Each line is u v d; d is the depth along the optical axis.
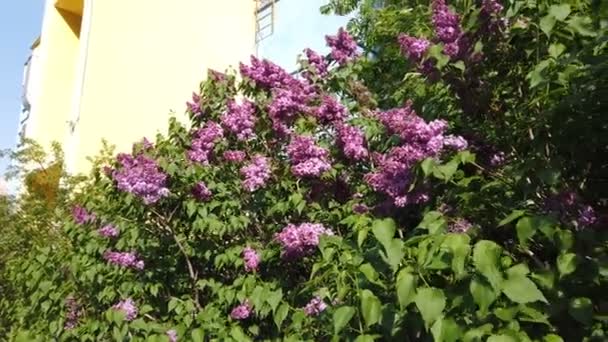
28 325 5.18
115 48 12.56
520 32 2.41
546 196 2.35
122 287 4.02
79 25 15.82
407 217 2.77
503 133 2.65
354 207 3.12
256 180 3.78
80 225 4.62
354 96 4.18
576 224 2.23
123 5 12.85
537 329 2.02
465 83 2.65
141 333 3.79
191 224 4.05
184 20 13.51
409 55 2.76
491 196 2.48
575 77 2.20
